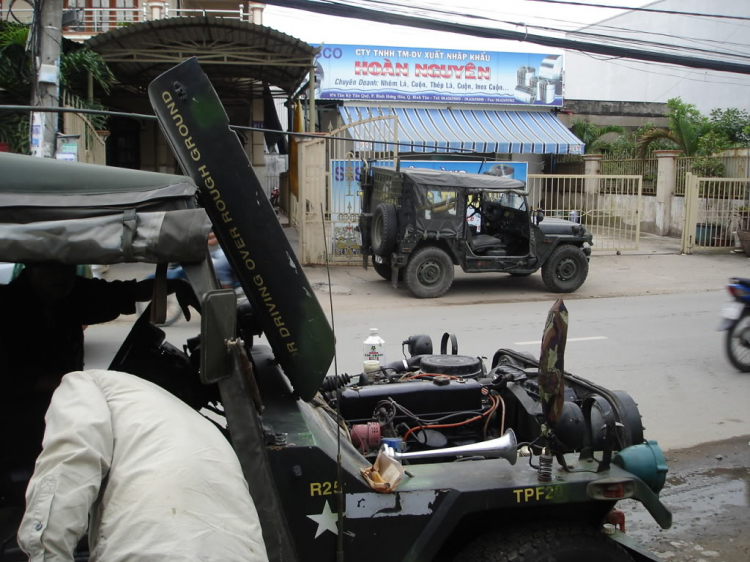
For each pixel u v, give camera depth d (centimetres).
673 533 441
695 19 3095
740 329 786
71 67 1368
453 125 2098
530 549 256
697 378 764
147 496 179
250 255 248
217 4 2306
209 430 207
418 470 266
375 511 241
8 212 214
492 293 1329
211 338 213
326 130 2133
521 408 379
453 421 374
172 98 241
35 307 299
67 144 937
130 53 1538
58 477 178
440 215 1248
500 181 1270
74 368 326
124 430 192
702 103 3128
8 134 1172
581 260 1325
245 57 1619
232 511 188
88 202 218
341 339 934
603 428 312
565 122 2616
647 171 2294
